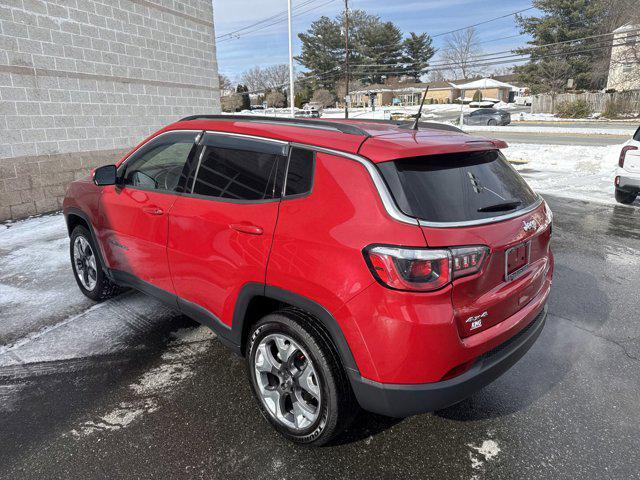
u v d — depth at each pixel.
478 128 33.38
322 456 2.43
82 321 3.93
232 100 60.84
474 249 2.07
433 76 84.25
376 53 79.88
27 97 7.83
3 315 4.04
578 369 3.29
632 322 4.00
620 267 5.34
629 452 2.48
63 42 8.36
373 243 2.03
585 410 2.84
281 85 75.44
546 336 3.77
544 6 51.97
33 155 8.01
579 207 8.38
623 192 8.47
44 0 7.96
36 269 5.20
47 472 2.30
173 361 3.34
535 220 2.53
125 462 2.38
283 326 2.36
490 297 2.22
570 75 51.38
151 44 10.33
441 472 2.34
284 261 2.31
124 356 3.40
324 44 77.25
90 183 3.99
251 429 2.63
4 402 2.86
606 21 48.09
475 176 2.40
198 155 3.00
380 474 2.32
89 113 8.99
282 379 2.47
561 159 14.91
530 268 2.54
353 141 2.30
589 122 36.09
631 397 2.97
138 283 3.51
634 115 38.34
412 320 1.98
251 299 2.56
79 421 2.69
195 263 2.86
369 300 2.04
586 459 2.43
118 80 9.59
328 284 2.14
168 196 3.10
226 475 2.30
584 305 4.34
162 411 2.78
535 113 47.09
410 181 2.15
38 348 3.49
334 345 2.25
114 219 3.55
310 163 2.38
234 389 3.01
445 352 2.05
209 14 12.05
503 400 2.94
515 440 2.57
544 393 3.01
